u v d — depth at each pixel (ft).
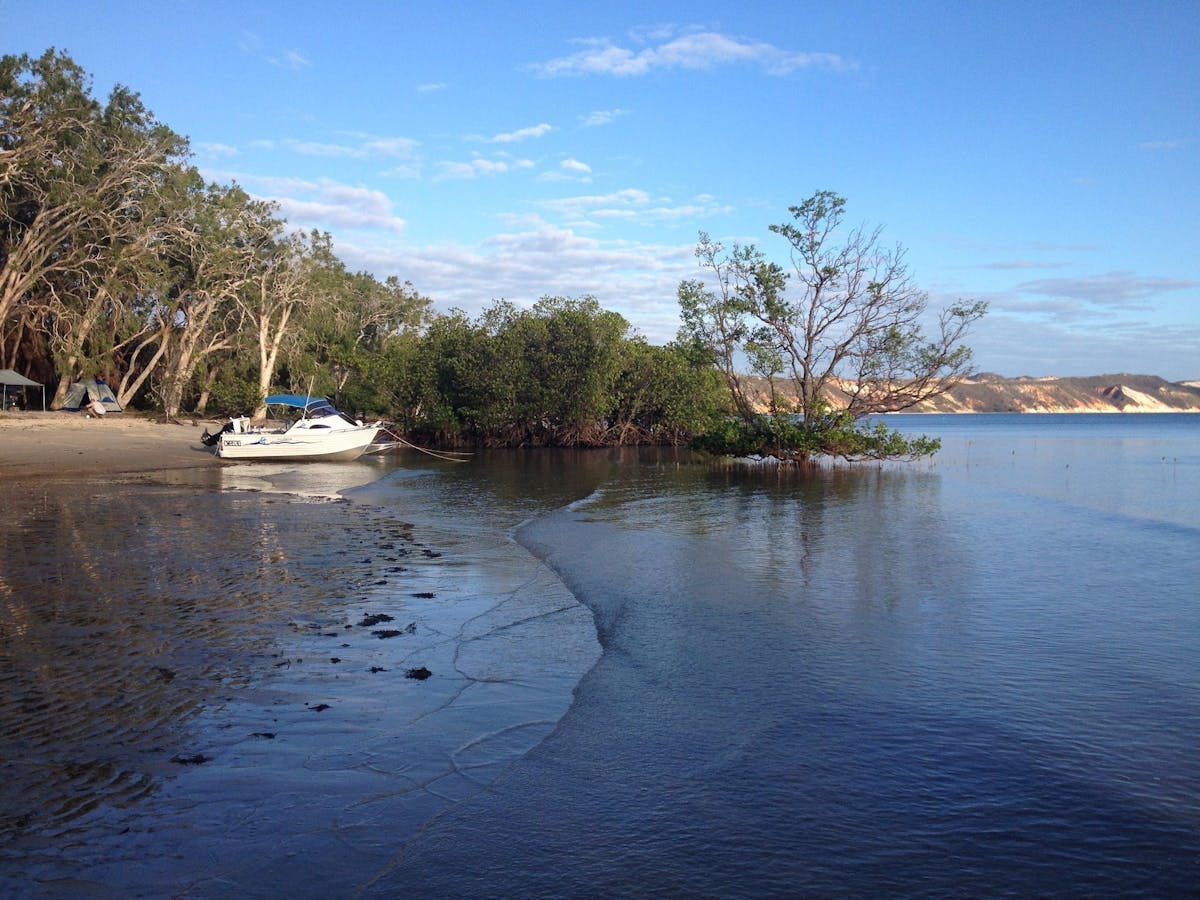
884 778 14.98
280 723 17.48
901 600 28.66
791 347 95.91
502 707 18.63
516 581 32.24
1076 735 16.87
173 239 153.28
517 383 134.82
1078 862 12.21
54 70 129.39
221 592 29.71
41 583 30.66
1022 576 32.73
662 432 146.10
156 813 13.43
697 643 23.57
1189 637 23.89
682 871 11.94
